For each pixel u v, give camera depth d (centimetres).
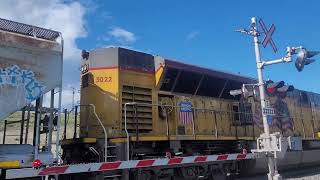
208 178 1284
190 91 1328
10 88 745
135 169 1030
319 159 2033
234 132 1463
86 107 1133
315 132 2078
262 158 1480
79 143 1052
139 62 1191
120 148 1034
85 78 1163
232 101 1500
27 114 900
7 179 729
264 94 1198
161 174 1109
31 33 818
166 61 1216
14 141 1022
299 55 1104
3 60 745
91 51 1169
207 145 1348
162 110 1216
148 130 1170
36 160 758
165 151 1184
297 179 1465
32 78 778
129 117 1124
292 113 1894
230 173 1377
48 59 808
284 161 1700
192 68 1301
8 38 755
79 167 859
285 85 1187
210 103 1393
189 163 1176
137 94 1159
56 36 845
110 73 1124
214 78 1402
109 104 1105
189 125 1287
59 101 811
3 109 732
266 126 1199
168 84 1255
